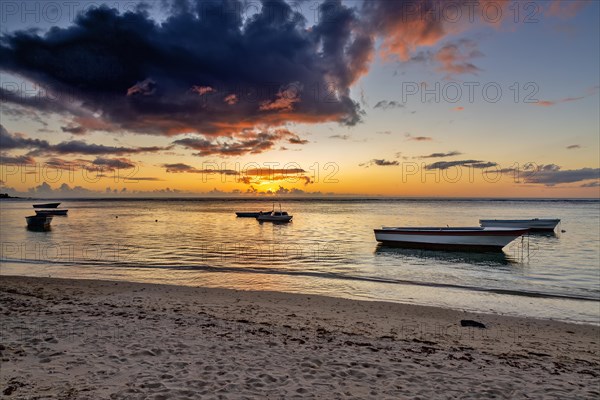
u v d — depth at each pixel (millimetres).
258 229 53656
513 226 49062
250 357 7703
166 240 39250
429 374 7230
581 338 10594
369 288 17734
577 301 15453
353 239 40562
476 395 6398
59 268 22547
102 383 6105
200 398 5746
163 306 12766
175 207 162625
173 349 7941
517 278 20844
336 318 12031
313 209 133875
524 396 6445
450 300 15523
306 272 21734
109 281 17594
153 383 6195
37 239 39625
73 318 10188
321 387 6418
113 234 45750
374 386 6570
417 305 14195
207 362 7289
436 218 77812
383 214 96062
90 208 149875
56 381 6109
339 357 7969
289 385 6430
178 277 19984
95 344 8008
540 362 8406
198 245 35062
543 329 11398
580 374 7668
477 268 24219
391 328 11062
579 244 36594
